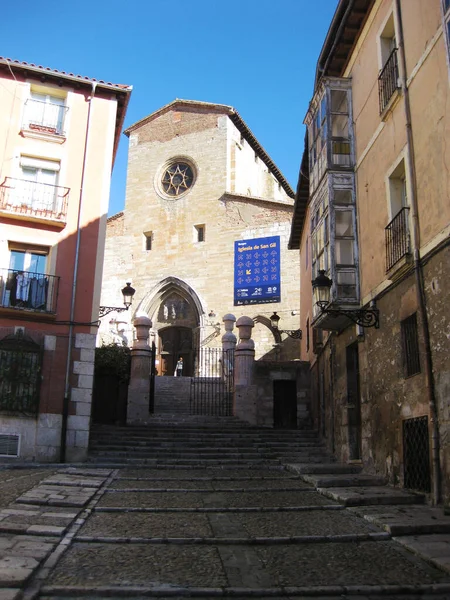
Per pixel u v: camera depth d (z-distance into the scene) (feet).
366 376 42.32
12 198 58.08
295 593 17.30
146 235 127.03
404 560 20.59
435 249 31.65
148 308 120.78
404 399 35.35
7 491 31.81
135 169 131.54
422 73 34.60
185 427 61.21
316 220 50.93
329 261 45.57
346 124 48.24
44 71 61.05
